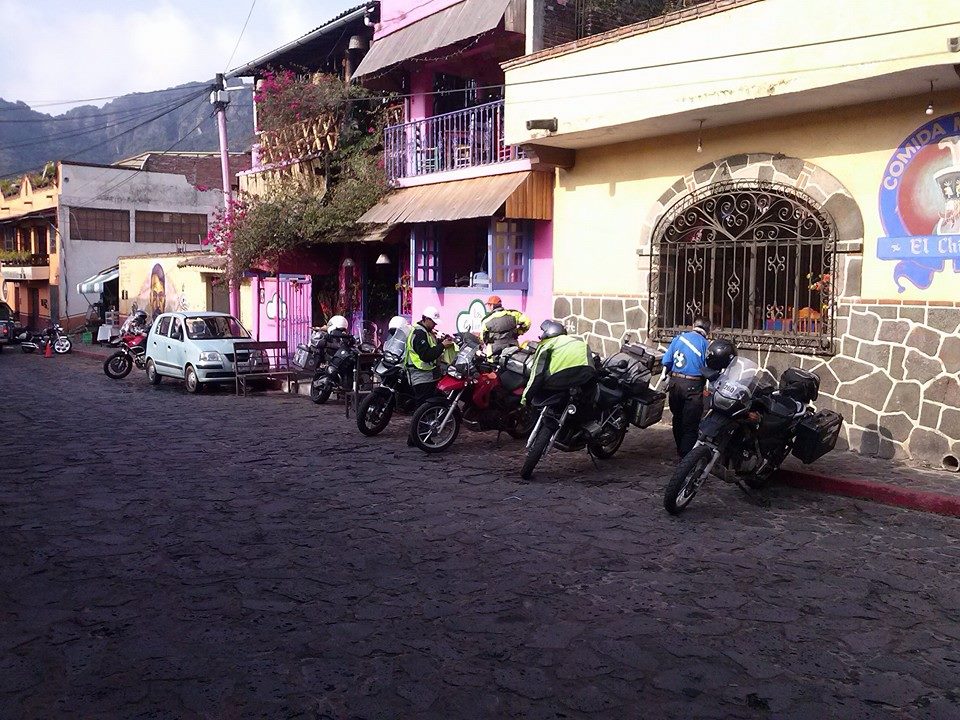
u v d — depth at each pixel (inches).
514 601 201.3
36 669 163.3
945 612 195.6
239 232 702.5
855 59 318.0
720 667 165.9
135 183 1498.5
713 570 224.4
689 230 438.3
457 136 599.8
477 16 554.9
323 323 761.6
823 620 190.2
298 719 144.9
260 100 731.4
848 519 279.0
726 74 364.5
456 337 445.4
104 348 1194.0
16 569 223.1
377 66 634.2
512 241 534.3
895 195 347.9
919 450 343.9
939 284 335.9
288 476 339.9
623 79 411.8
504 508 288.8
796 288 384.5
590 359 338.3
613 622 188.5
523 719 145.5
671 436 423.5
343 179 676.7
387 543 248.2
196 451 395.2
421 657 169.8
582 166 490.6
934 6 294.7
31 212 1539.1
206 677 160.2
